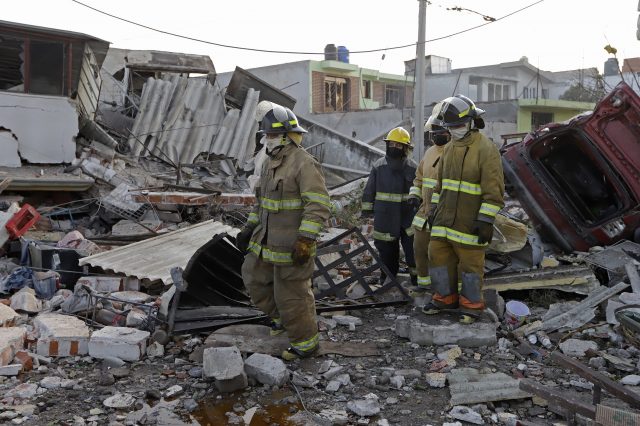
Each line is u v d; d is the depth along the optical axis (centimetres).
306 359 513
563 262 802
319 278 733
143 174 1407
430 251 570
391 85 4081
